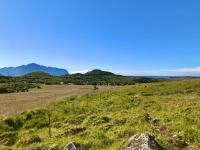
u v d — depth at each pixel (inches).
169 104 1829.5
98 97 2768.2
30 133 1441.9
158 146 825.5
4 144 1248.2
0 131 1561.3
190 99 2060.8
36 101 3031.5
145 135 841.5
